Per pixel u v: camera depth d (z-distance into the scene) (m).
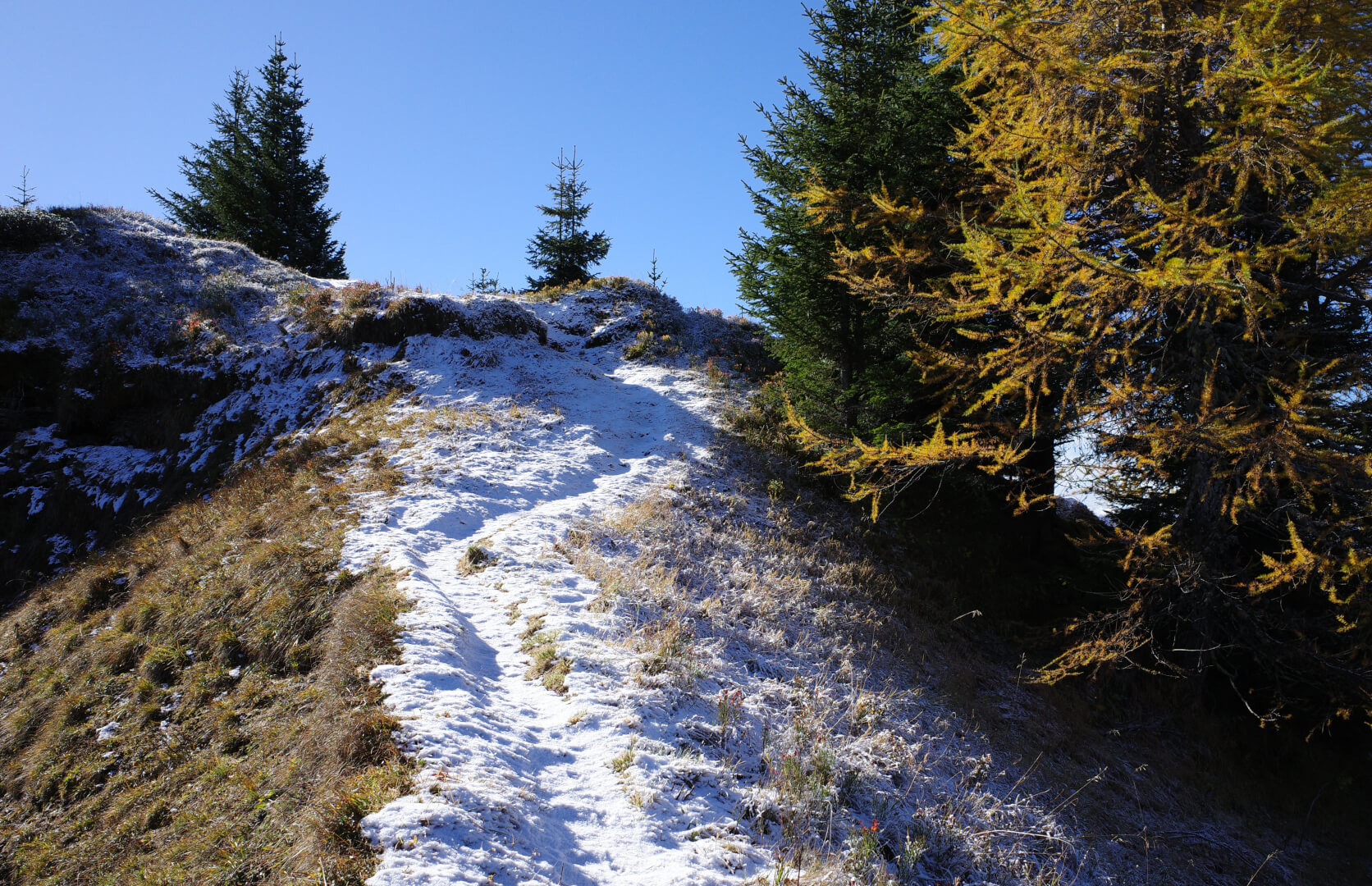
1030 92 9.84
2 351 19.23
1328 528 8.52
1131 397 8.88
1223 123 8.11
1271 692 11.95
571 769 6.45
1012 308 8.57
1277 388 8.76
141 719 8.02
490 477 14.19
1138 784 10.07
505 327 22.22
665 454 16.92
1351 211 7.21
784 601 11.51
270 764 6.58
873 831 6.28
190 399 19.45
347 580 9.49
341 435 16.05
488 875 4.82
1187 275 7.12
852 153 14.39
